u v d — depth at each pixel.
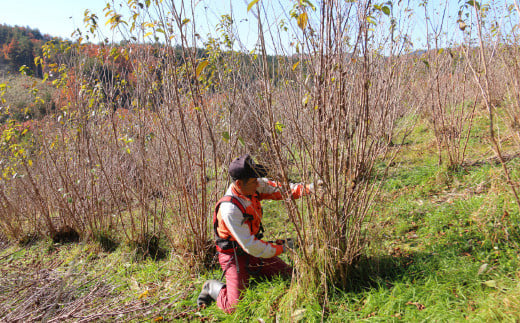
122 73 4.07
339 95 2.11
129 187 4.16
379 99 2.32
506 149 4.17
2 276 3.48
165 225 4.15
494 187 3.16
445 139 4.23
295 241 2.63
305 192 2.28
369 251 2.49
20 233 5.04
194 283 3.12
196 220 3.30
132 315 2.72
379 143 2.27
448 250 2.54
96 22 3.74
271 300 2.44
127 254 3.88
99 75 4.19
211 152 3.68
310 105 2.20
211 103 3.80
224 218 2.44
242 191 2.46
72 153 4.63
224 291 2.66
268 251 2.47
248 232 2.45
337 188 2.20
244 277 2.60
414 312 1.98
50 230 4.79
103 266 3.76
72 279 3.22
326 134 2.14
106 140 4.49
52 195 5.06
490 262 2.29
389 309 2.05
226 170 3.52
